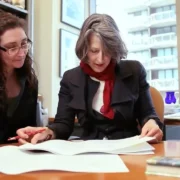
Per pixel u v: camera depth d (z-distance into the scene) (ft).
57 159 2.11
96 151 2.35
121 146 2.51
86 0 10.08
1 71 4.11
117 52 3.86
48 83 8.46
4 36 3.89
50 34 8.48
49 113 8.36
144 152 2.46
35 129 3.28
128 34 9.57
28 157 2.20
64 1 8.95
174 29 8.67
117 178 1.63
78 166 1.89
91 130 3.89
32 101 4.41
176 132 5.50
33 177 1.69
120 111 3.70
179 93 7.91
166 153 2.44
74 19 9.39
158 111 4.62
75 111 3.94
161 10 8.91
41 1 8.64
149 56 9.14
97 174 1.72
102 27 3.74
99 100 3.86
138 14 9.40
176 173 1.59
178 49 7.95
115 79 3.94
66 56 9.00
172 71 8.66
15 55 3.98
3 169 1.84
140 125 3.92
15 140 3.51
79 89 3.92
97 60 3.77
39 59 8.63
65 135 3.72
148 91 4.10
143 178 1.60
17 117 4.21
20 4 7.55
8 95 4.18
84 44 3.81
